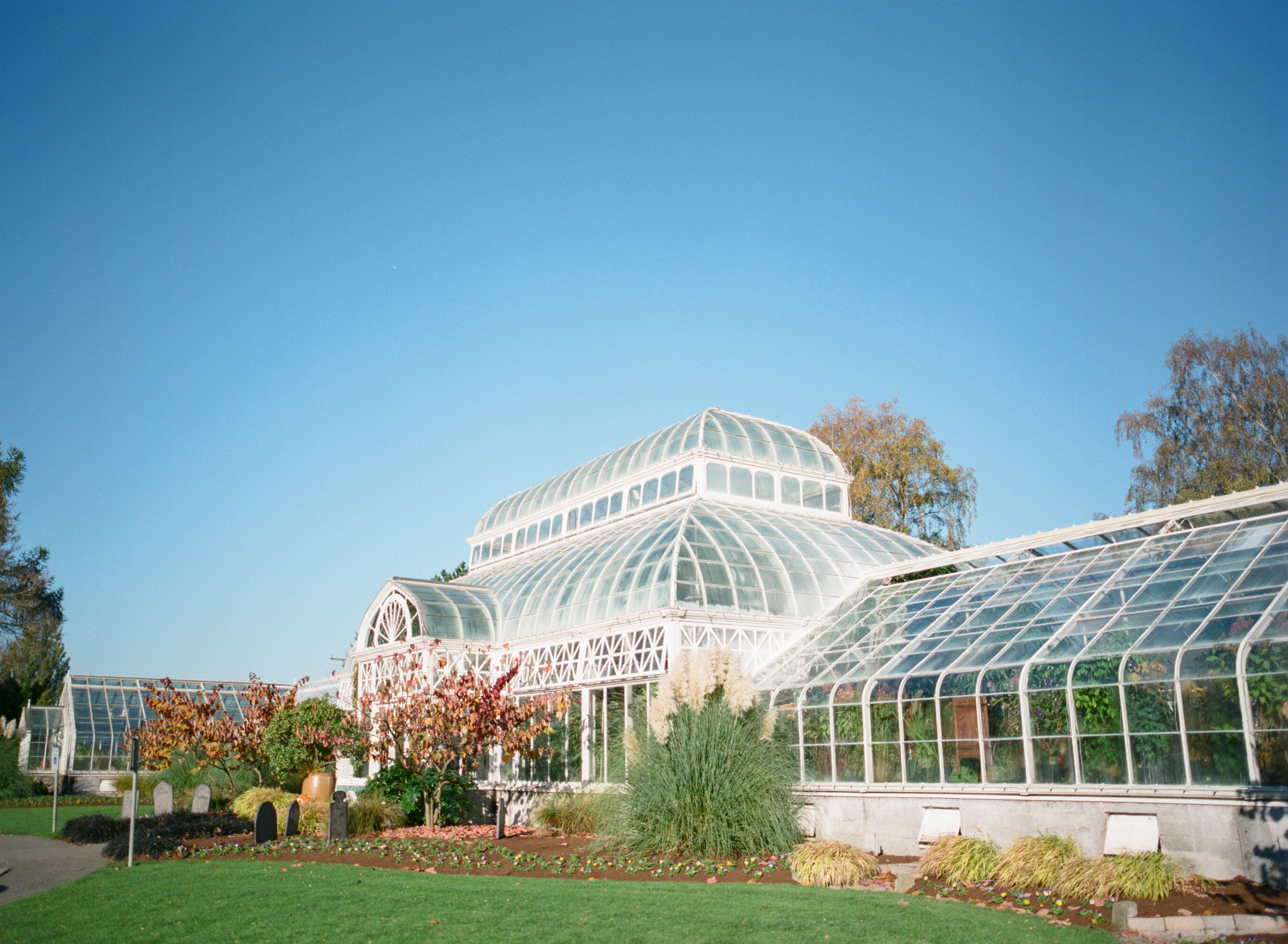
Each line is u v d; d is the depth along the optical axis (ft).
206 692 191.93
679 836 61.52
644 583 97.40
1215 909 42.50
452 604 118.52
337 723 103.76
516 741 87.61
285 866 62.44
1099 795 57.26
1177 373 132.77
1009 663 65.72
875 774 72.38
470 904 46.73
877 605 93.61
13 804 139.33
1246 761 52.26
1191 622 59.21
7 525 176.86
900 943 37.65
